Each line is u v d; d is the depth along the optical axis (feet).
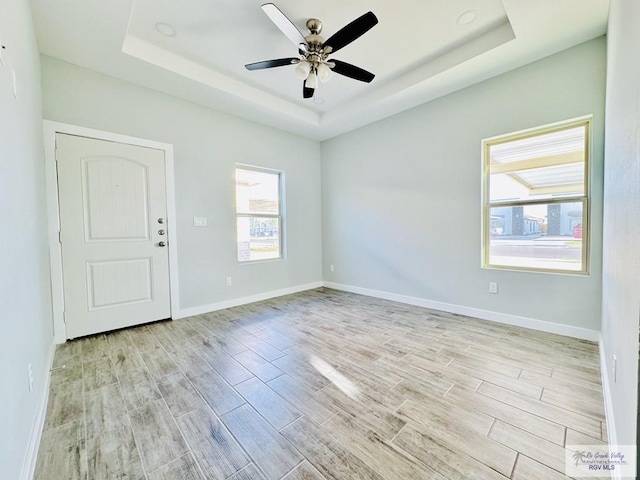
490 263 10.24
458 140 10.58
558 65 8.27
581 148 8.34
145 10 6.95
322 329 9.52
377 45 8.50
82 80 8.61
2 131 3.71
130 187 9.61
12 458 3.35
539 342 8.15
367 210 13.97
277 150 14.08
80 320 8.77
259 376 6.57
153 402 5.61
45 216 7.70
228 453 4.33
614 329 4.71
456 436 4.62
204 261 11.50
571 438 4.52
